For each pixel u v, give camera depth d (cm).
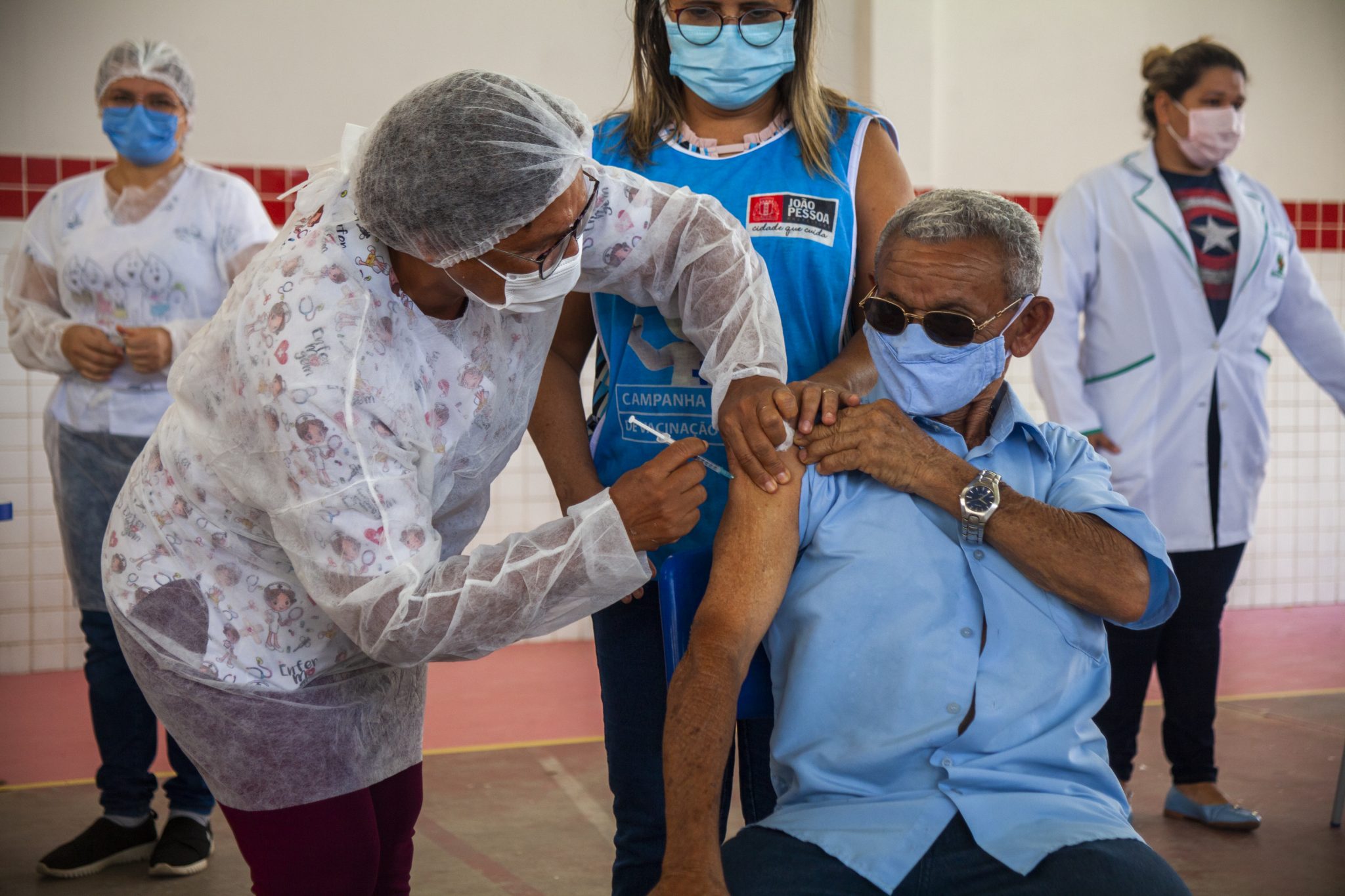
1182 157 328
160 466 159
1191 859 283
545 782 350
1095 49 566
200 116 486
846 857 137
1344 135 604
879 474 153
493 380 156
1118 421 325
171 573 156
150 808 297
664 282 169
